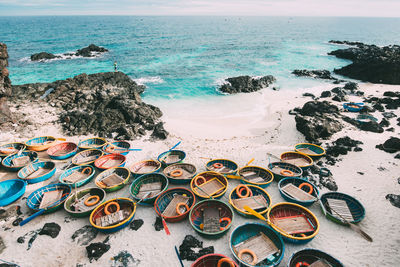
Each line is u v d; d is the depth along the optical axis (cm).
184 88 5491
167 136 3291
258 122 3719
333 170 2355
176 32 18788
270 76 5991
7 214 1894
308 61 8319
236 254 1501
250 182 2134
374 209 1856
